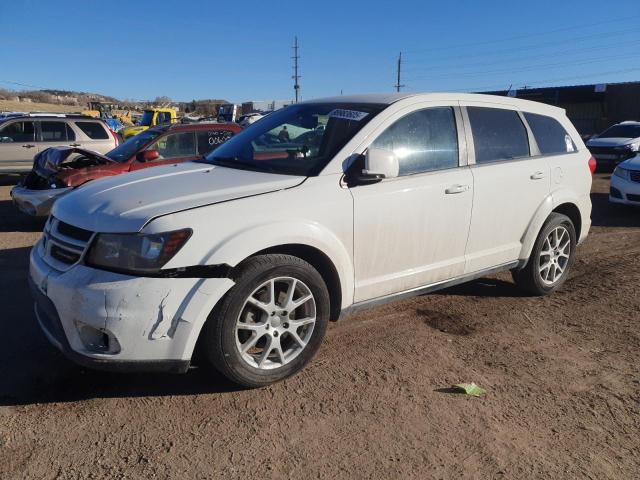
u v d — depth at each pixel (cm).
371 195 373
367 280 384
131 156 908
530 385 358
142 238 298
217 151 457
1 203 1120
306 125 421
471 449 291
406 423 312
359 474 269
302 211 343
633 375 373
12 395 331
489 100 471
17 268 607
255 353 353
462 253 439
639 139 1644
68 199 360
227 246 309
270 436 297
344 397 338
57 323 310
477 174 436
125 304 292
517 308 493
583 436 305
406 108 408
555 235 517
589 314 481
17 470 266
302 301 347
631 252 695
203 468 271
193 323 303
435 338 427
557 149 521
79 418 309
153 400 329
